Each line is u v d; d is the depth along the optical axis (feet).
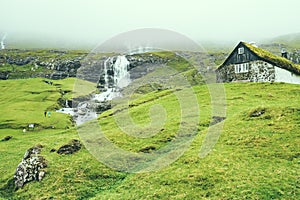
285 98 148.15
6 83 445.78
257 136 91.97
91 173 86.63
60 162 94.22
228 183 69.56
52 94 380.99
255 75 201.46
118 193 74.49
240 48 210.38
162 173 79.36
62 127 231.30
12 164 112.37
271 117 104.99
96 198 74.33
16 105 318.04
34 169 90.79
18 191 86.69
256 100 148.66
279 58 205.98
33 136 168.45
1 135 208.64
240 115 113.91
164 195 69.46
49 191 82.12
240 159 80.43
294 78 198.08
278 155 80.12
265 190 64.85
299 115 101.55
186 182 73.00
